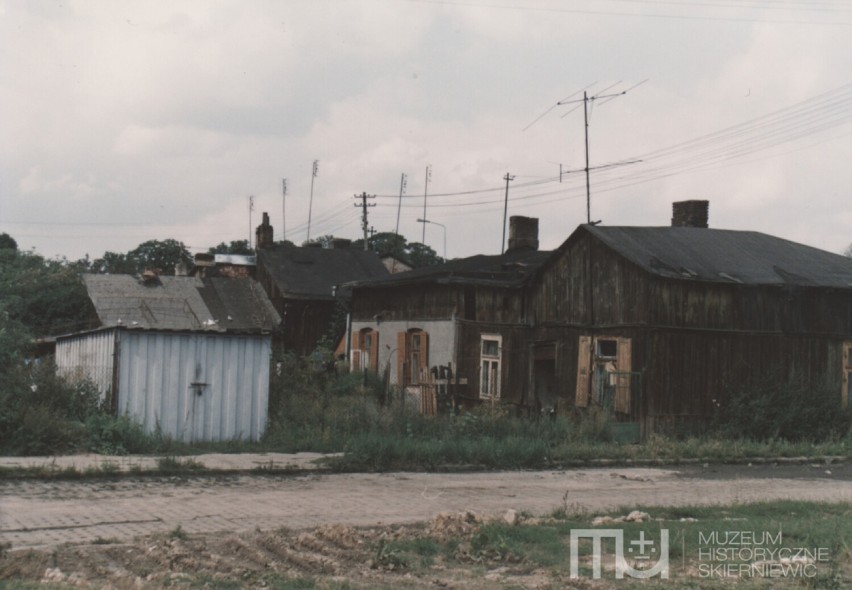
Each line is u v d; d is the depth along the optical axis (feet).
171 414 64.23
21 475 48.42
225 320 145.59
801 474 66.23
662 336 81.92
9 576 27.73
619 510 43.93
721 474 64.59
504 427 72.95
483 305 104.27
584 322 90.22
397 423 71.56
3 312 84.53
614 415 82.53
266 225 182.91
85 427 58.95
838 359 89.30
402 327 114.73
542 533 36.27
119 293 143.43
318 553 32.48
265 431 67.31
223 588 26.76
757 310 86.12
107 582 27.02
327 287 161.17
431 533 36.58
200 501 43.57
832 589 28.50
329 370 124.77
